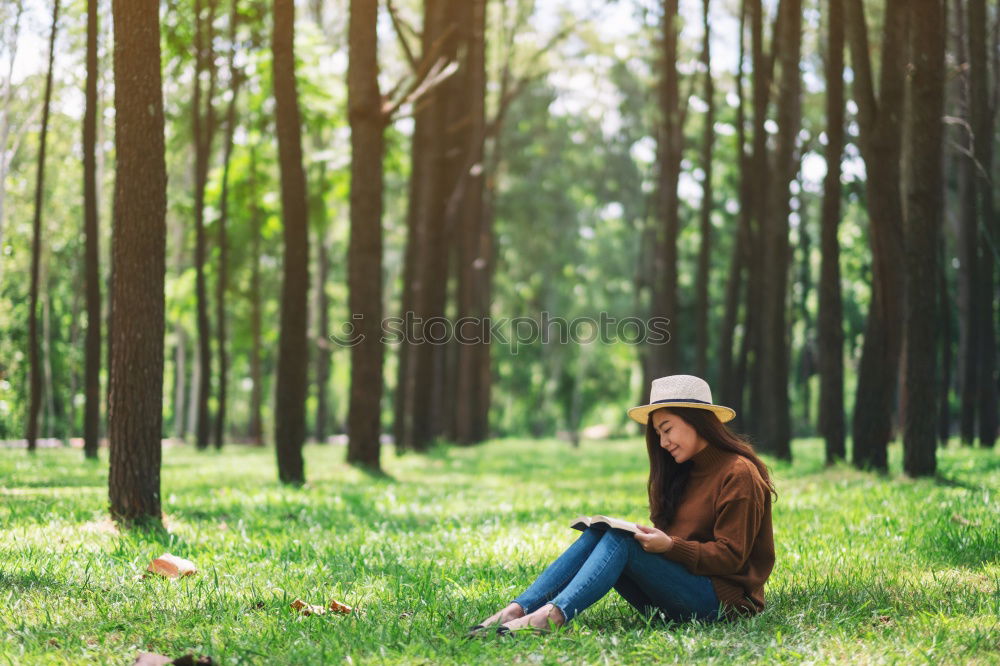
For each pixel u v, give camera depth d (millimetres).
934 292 13602
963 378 21016
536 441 38531
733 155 39594
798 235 35250
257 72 24438
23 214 29312
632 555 5121
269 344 46406
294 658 4590
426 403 26016
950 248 29328
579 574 5023
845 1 14789
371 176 17125
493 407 63906
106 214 31172
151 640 4945
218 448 26734
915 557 7281
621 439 46844
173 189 34719
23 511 9656
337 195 30266
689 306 47969
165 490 13211
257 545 8109
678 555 5113
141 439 8914
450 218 27141
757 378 24922
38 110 24328
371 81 16828
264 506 11195
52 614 5371
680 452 5387
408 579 6707
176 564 6641
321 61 25578
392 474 17500
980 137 18469
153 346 8953
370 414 17797
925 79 13375
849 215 35406
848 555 7414
